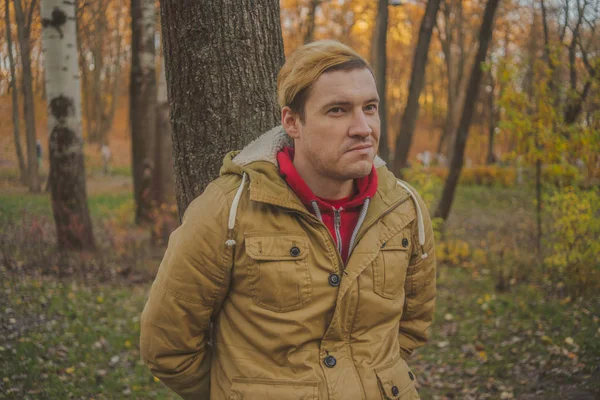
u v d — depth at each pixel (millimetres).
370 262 1410
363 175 1339
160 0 1916
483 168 22688
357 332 1432
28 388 3734
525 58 8008
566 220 6445
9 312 5309
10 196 14141
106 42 24641
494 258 8562
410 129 9141
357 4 26281
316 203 1383
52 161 7961
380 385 1397
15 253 7520
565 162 6969
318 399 1337
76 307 5762
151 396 3939
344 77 1310
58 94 7820
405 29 28484
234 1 1842
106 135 29438
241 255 1378
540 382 4270
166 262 1447
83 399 3736
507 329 5652
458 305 6594
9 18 9945
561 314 5883
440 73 36344
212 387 1490
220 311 1498
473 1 24984
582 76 7484
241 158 1459
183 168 1922
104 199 15828
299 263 1358
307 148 1356
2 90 10289
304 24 21359
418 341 1785
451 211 15180
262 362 1390
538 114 7121
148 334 1478
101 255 7781
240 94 1868
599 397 3754
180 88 1886
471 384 4438
